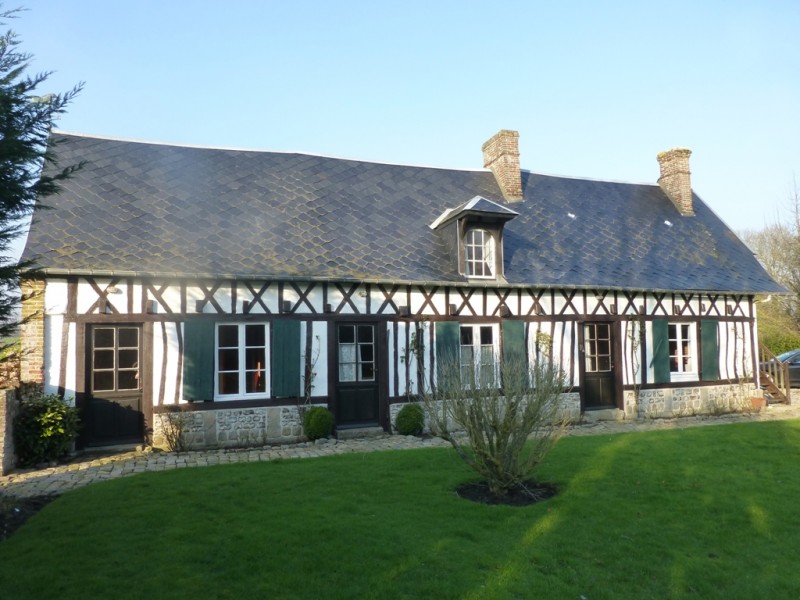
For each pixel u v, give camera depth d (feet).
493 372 22.25
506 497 20.97
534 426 21.57
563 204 49.80
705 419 42.01
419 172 48.21
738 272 48.26
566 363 40.75
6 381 28.81
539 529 17.84
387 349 36.22
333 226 39.09
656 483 22.45
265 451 30.89
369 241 38.73
